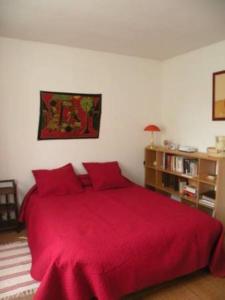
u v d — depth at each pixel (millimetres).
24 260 2553
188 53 3686
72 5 2258
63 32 2938
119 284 1851
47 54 3371
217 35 2984
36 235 2416
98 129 3834
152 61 4129
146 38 3113
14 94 3238
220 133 3252
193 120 3662
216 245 2348
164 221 2340
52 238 2064
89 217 2457
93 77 3701
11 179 3328
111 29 2830
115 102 3916
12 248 2791
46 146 3506
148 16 2475
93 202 2926
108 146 3949
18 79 3242
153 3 2203
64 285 1758
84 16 2486
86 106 3691
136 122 4125
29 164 3424
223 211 3051
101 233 2104
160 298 2051
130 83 3996
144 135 4219
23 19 2570
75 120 3641
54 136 3535
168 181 3902
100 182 3475
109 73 3814
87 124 3738
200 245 2236
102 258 1816
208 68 3375
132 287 1910
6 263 2490
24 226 3309
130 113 4059
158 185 4039
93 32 2928
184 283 2244
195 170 3348
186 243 2166
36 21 2621
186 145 3809
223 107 3174
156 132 4258
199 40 3168
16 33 2984
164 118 4246
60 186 3221
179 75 3877
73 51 3521
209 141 3416
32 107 3355
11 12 2404
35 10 2363
